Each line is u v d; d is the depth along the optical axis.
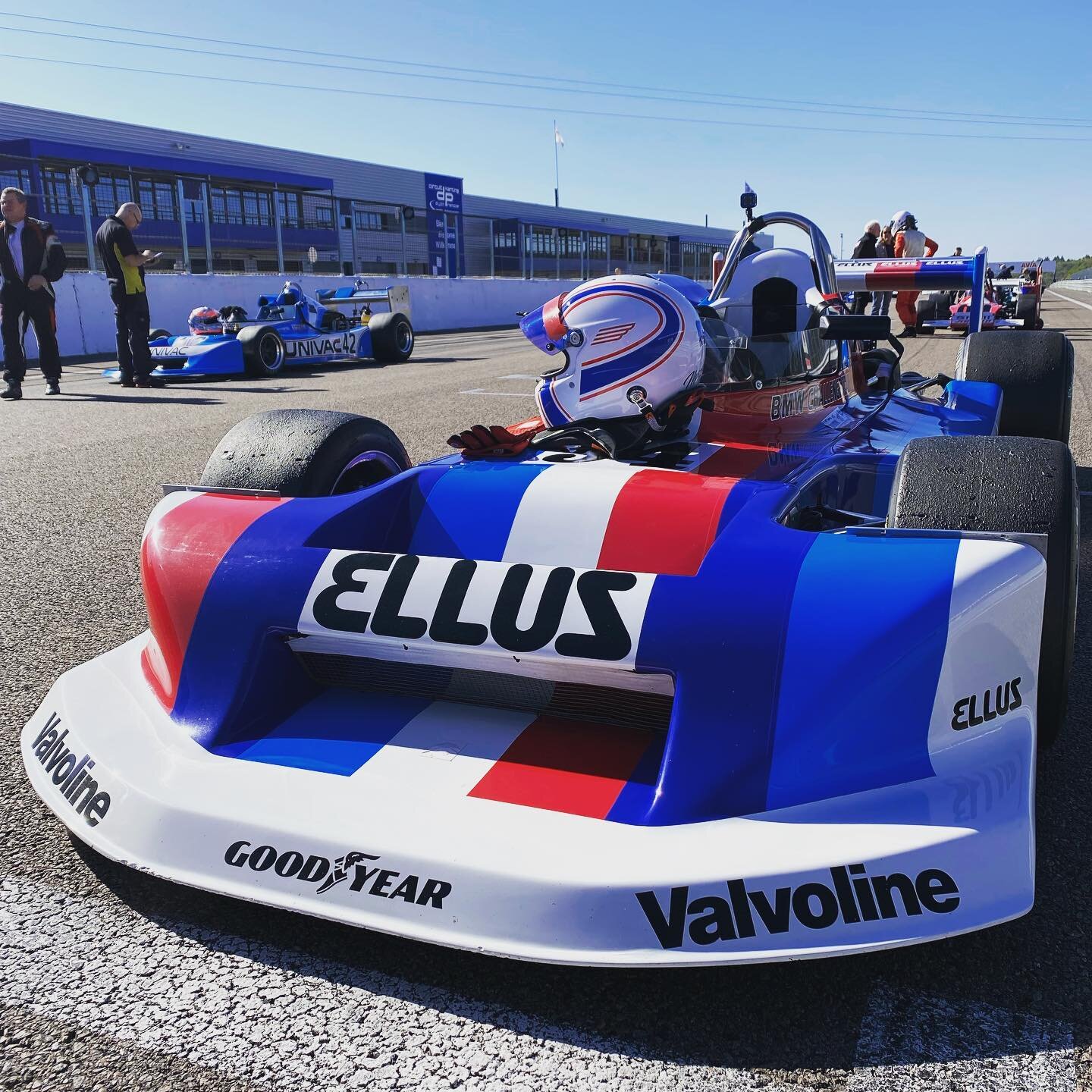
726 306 3.85
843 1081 1.29
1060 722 2.01
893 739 1.53
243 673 1.81
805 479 2.29
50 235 8.76
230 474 2.36
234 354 10.60
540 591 1.71
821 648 1.53
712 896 1.36
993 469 1.89
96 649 2.83
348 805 1.55
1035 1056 1.33
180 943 1.58
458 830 1.47
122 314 9.71
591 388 2.52
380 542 2.12
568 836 1.46
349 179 36.72
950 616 1.54
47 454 6.00
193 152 31.34
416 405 8.12
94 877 1.77
